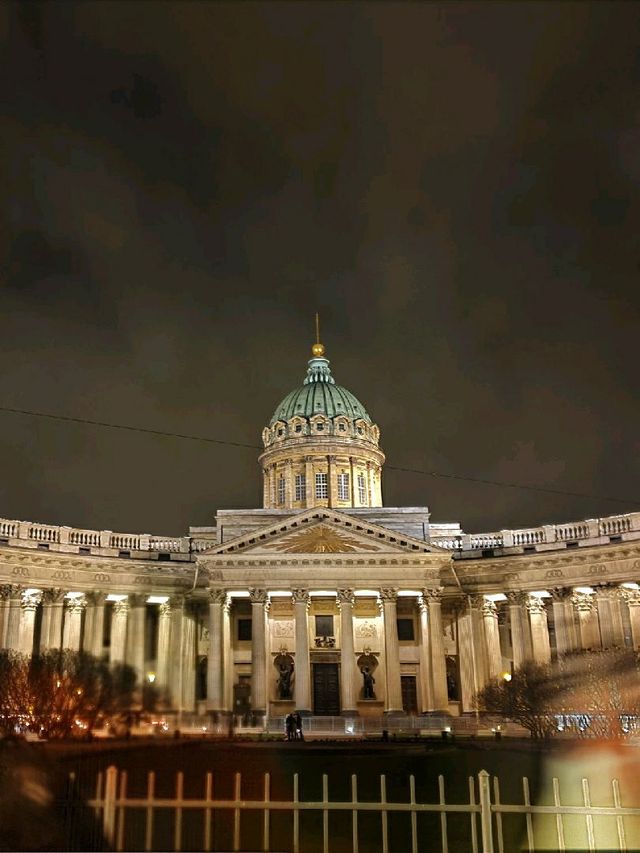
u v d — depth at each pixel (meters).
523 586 78.31
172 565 79.81
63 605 76.25
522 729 65.12
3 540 73.44
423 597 74.56
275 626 79.44
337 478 101.00
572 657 54.22
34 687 49.97
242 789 30.12
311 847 20.41
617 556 74.25
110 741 43.78
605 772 33.56
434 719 69.75
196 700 78.19
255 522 85.38
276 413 109.00
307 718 68.81
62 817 18.27
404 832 22.27
